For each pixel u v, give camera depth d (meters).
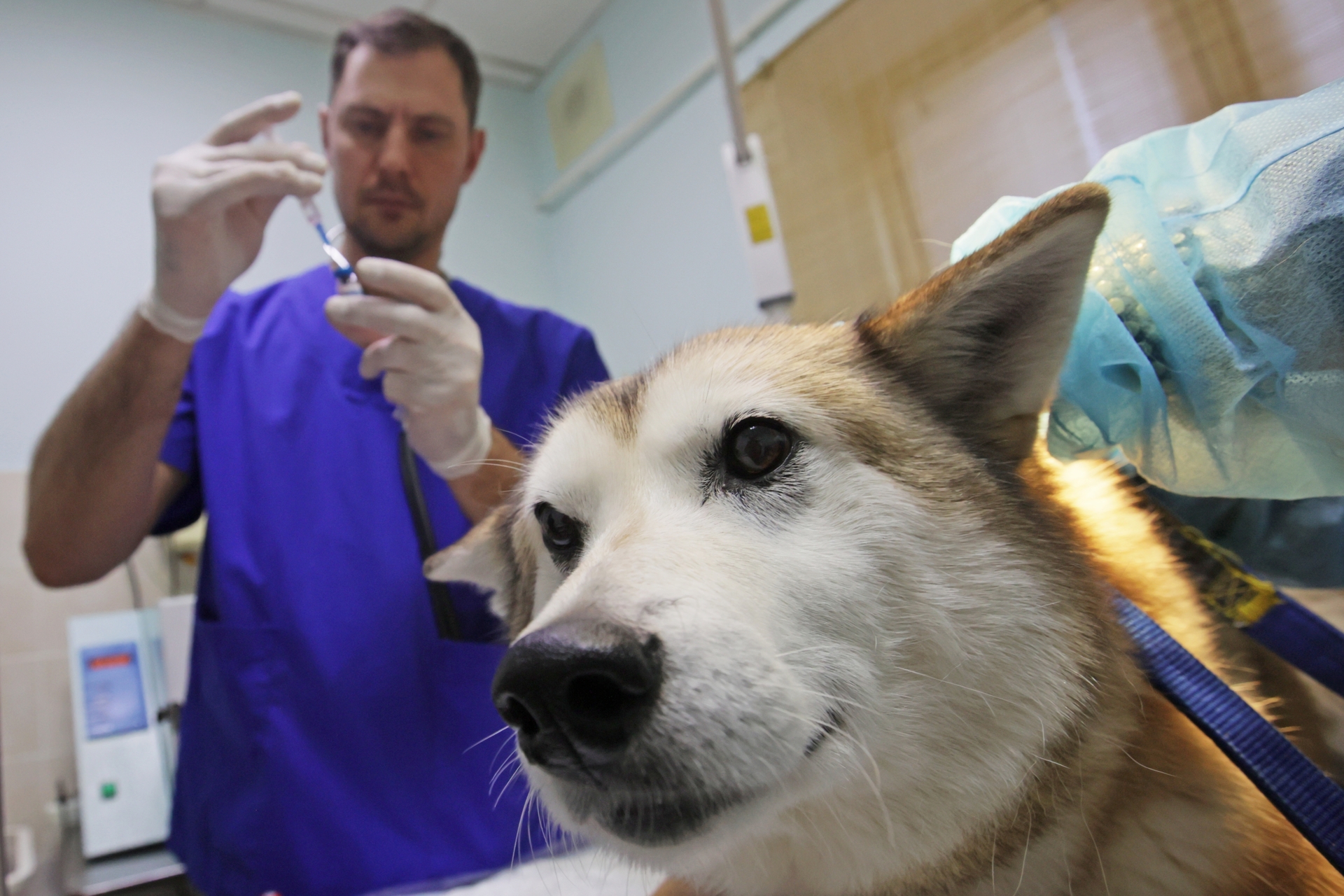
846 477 0.31
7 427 0.99
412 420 0.53
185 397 0.68
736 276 1.12
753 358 0.35
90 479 0.57
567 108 1.41
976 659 0.30
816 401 0.33
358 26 0.69
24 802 0.92
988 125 0.85
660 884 0.42
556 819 0.29
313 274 0.74
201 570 0.67
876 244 0.97
